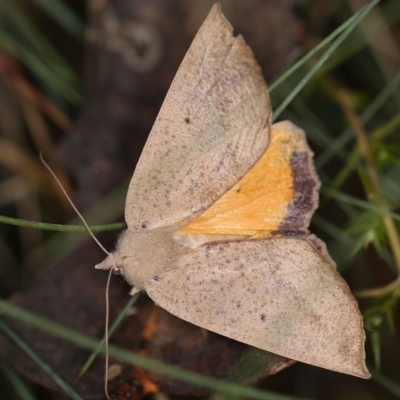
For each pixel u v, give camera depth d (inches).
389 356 9.0
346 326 7.1
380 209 8.0
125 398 7.5
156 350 7.6
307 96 9.2
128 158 8.7
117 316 7.8
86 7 9.3
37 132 9.3
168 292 7.3
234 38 7.2
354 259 9.0
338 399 9.0
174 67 8.6
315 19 9.2
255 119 7.3
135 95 8.7
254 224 7.5
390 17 9.2
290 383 9.0
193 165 7.3
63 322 7.8
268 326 7.2
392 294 7.9
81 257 8.1
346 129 9.1
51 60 9.2
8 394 8.9
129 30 8.7
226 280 7.3
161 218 7.4
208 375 7.5
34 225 7.3
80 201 8.7
